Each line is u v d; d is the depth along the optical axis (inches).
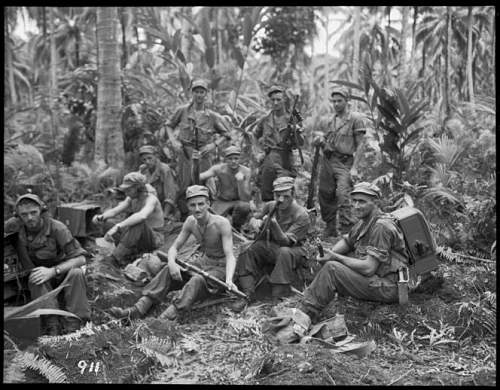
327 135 252.8
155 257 216.2
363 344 170.7
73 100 404.2
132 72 414.0
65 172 345.7
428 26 575.2
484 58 572.1
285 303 197.0
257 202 288.2
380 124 266.5
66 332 180.2
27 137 450.0
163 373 165.3
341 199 247.1
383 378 157.4
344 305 191.5
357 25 498.0
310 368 157.6
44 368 155.6
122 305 204.2
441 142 289.1
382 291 182.5
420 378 157.6
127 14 510.9
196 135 266.7
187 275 199.3
